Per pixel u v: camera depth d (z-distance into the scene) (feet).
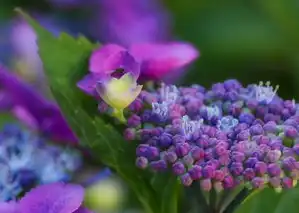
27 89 1.62
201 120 1.31
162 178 1.38
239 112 1.36
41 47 1.44
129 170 1.38
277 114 1.35
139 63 1.35
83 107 1.41
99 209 1.74
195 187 1.36
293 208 1.47
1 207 1.32
